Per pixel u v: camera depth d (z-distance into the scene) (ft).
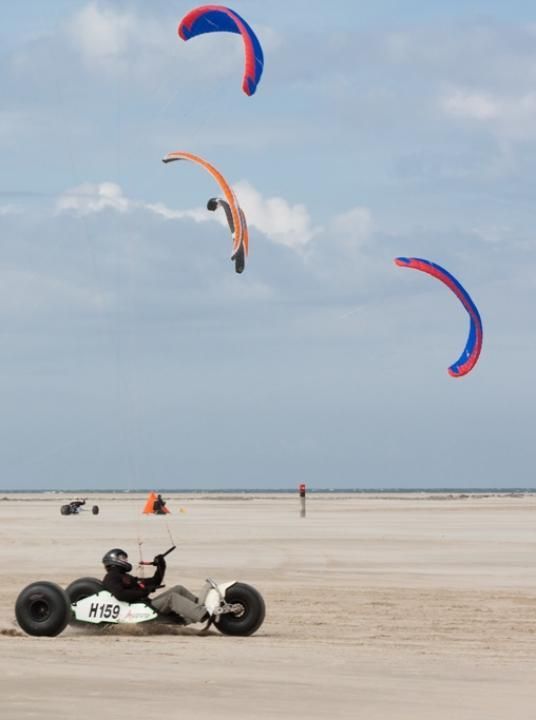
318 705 47.83
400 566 134.51
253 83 129.70
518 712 47.14
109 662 59.67
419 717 45.70
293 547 167.02
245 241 124.47
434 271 165.89
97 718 43.98
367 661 62.03
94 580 77.61
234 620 74.64
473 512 342.23
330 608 92.63
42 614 72.54
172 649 66.18
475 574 124.67
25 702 46.85
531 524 247.50
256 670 57.52
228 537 194.29
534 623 83.71
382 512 345.31
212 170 123.65
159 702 47.67
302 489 290.97
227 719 44.47
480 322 168.55
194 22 129.70
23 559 144.46
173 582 116.06
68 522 266.57
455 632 78.28
